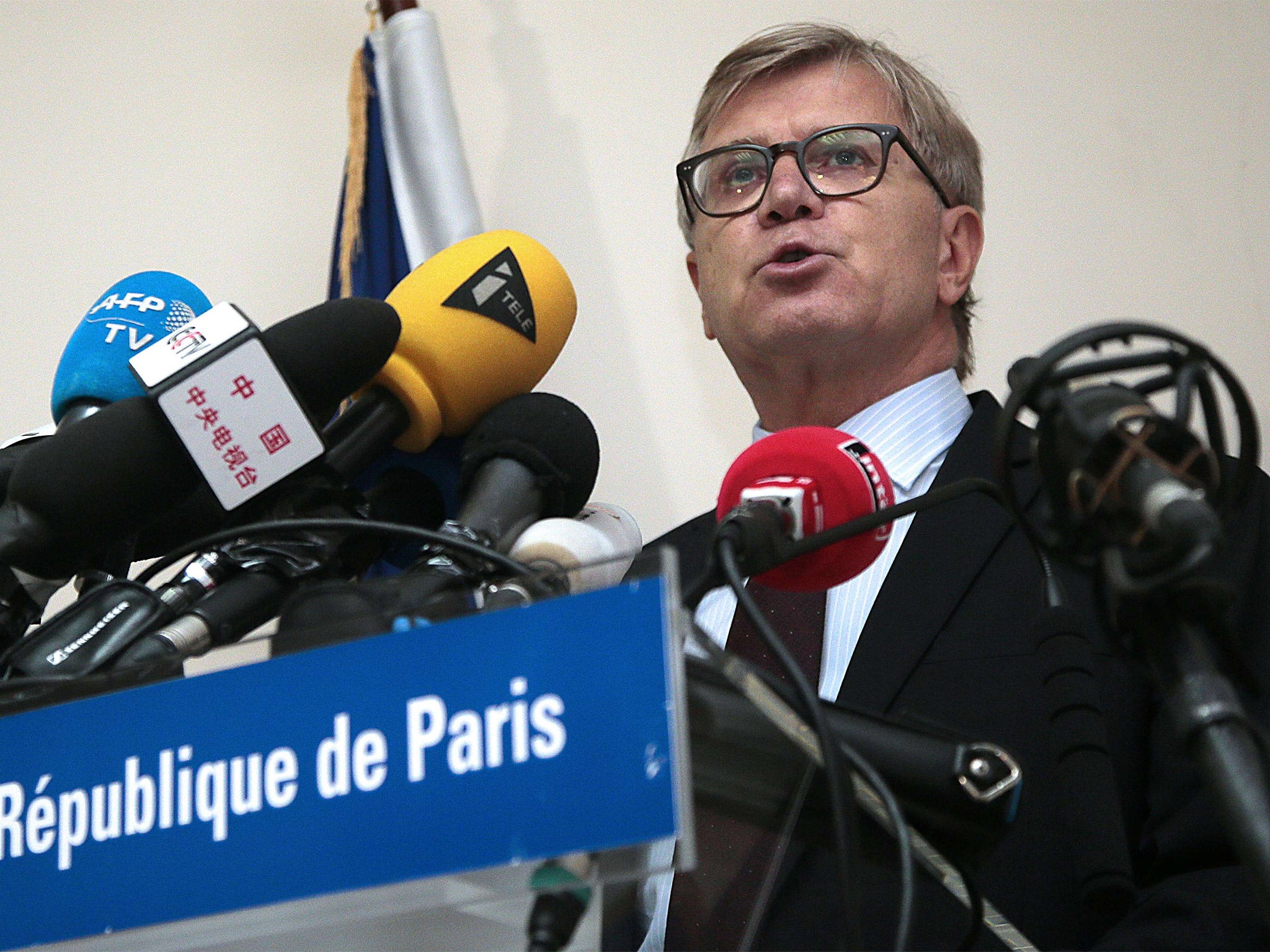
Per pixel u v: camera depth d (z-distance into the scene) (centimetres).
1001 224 310
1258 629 163
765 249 221
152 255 321
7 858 99
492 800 86
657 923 131
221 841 93
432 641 91
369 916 89
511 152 326
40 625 135
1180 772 152
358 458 154
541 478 151
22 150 333
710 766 99
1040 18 323
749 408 308
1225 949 124
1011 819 104
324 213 321
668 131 326
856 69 238
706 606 202
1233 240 303
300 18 336
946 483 195
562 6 336
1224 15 319
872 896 139
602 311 316
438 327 161
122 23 341
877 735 105
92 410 160
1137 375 283
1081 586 174
